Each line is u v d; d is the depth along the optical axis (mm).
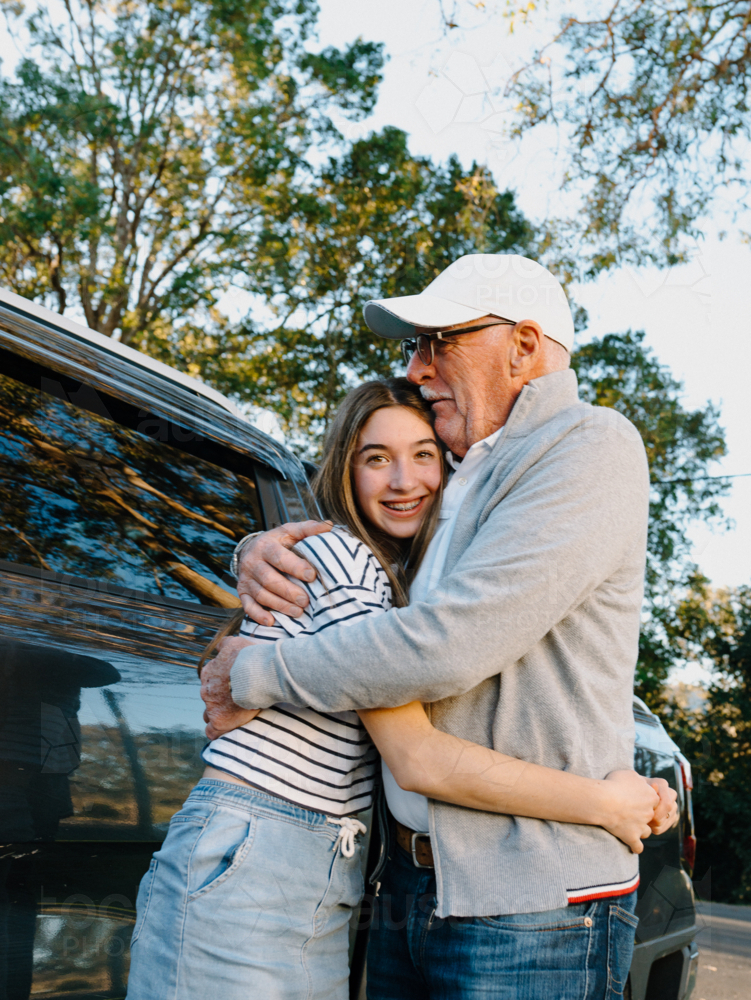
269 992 1097
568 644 1208
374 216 9789
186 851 1135
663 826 1262
